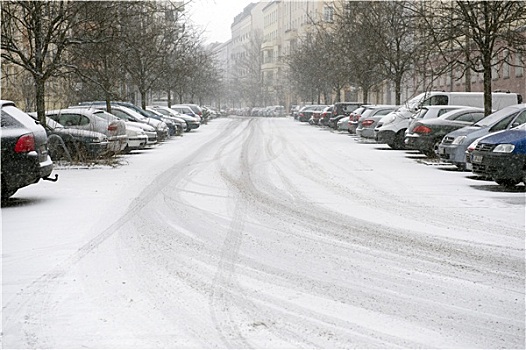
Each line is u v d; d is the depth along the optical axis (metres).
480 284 7.12
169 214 11.35
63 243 9.03
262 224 10.44
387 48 34.81
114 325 5.80
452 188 14.77
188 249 8.70
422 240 9.27
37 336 5.57
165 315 6.05
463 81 46.59
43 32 21.27
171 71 44.12
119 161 21.47
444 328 5.75
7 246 8.84
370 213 11.48
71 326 5.79
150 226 10.25
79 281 7.18
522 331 5.71
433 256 8.35
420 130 21.84
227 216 11.16
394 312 6.16
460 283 7.16
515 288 6.99
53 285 7.03
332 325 5.79
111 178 16.80
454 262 8.05
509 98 26.62
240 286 6.99
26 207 12.09
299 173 17.88
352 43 38.47
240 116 93.75
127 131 25.17
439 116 22.69
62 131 20.39
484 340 5.49
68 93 31.92
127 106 32.75
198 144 30.62
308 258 8.22
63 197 13.38
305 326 5.76
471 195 13.64
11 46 20.19
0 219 10.84
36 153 12.14
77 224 10.40
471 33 21.52
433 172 18.16
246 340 5.42
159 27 35.47
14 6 21.81
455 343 5.41
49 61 22.97
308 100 75.12
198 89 69.31
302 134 39.75
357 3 37.28
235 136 37.66
